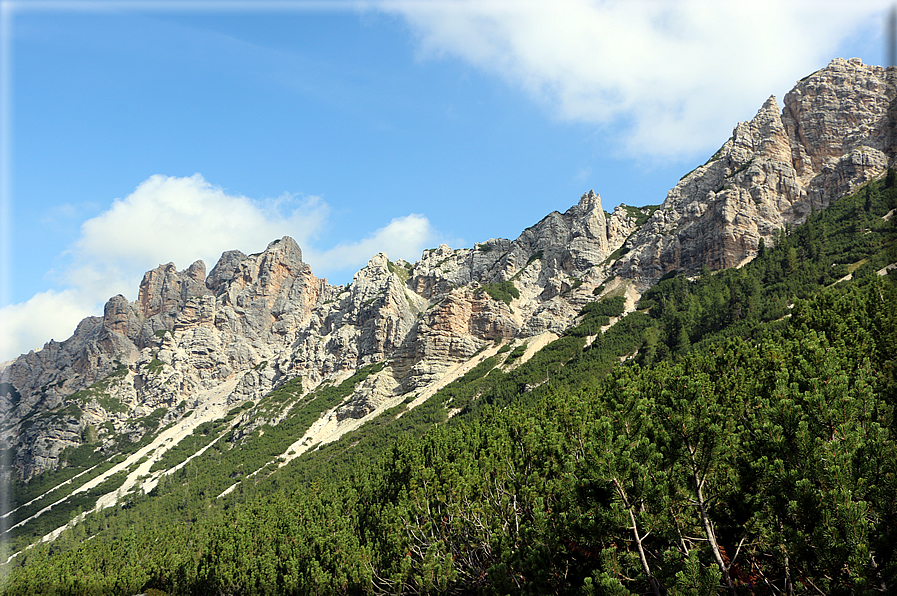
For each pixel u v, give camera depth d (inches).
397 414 7559.1
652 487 1053.2
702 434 1095.0
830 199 7721.5
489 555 1536.7
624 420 1226.6
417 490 1782.7
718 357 1696.6
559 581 1157.1
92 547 3614.7
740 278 6318.9
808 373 1138.7
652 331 6181.1
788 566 973.8
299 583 1973.4
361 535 2055.9
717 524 1096.8
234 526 2923.2
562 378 6028.5
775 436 1013.8
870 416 1018.7
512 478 1621.6
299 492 3218.5
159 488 7593.5
